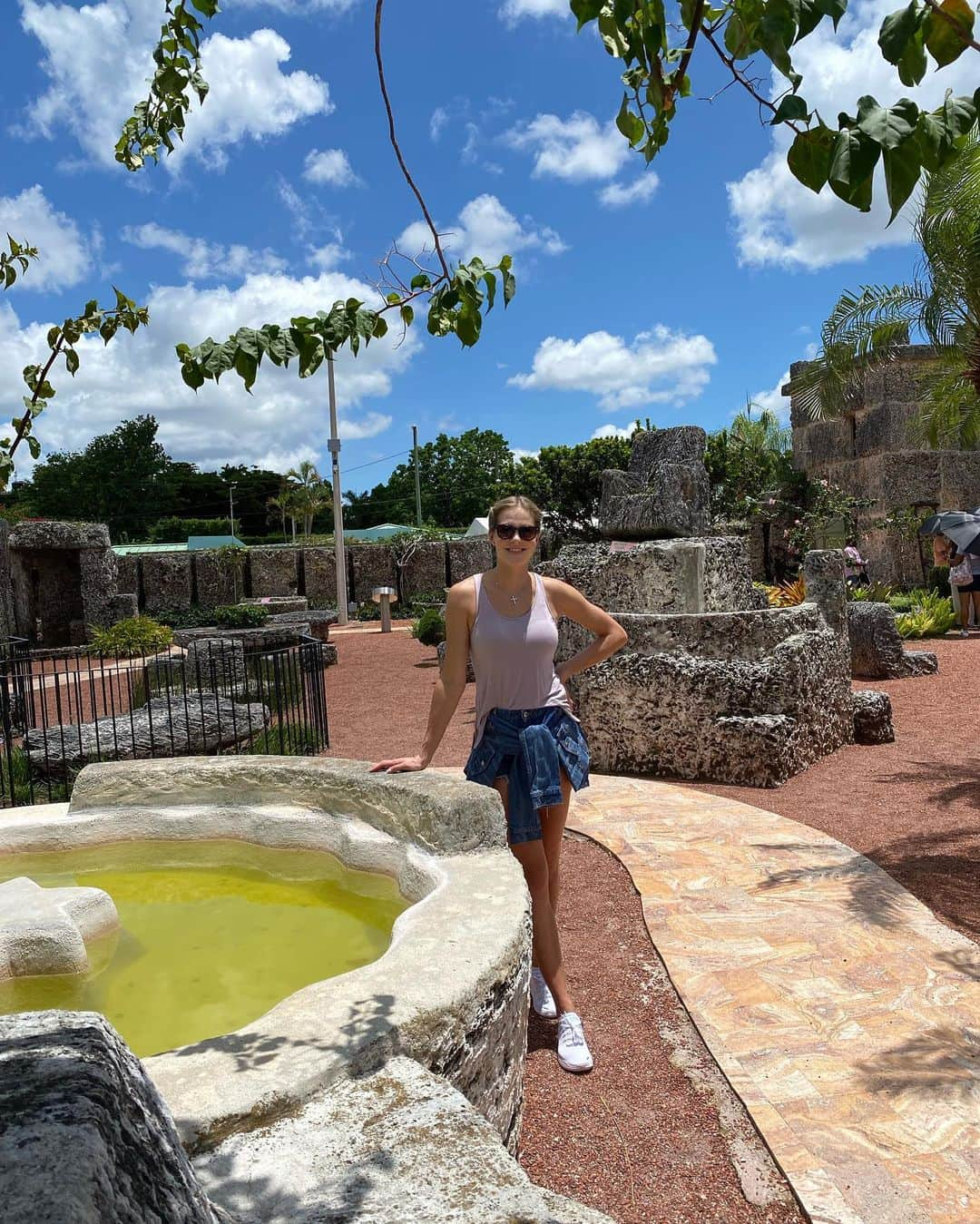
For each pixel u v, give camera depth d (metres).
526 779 3.06
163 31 2.58
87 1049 1.17
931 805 5.80
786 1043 3.07
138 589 28.53
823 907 4.18
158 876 3.81
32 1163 0.93
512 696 3.13
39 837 3.95
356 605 29.28
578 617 3.28
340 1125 1.72
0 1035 1.22
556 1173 2.53
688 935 3.97
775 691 6.64
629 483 8.22
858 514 20.41
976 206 9.55
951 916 4.11
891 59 1.58
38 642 20.23
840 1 1.51
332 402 25.06
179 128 2.72
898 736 7.91
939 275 10.34
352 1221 1.46
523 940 2.46
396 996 2.07
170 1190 1.11
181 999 2.74
